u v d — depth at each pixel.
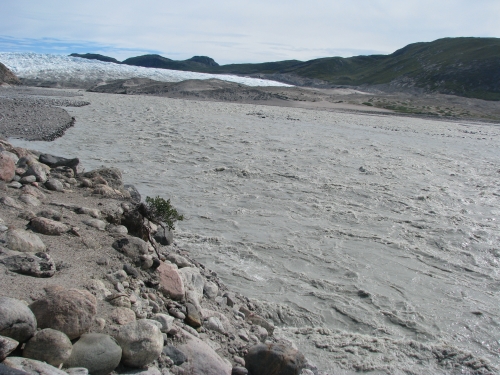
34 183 7.24
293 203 12.02
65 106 31.61
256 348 4.42
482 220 11.38
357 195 13.05
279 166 16.17
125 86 60.88
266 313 6.45
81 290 3.81
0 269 4.12
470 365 5.64
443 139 27.00
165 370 3.76
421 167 17.50
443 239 9.93
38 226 5.36
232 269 7.84
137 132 21.80
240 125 26.69
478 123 43.91
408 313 6.82
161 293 5.00
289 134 24.12
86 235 5.56
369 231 10.23
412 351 5.85
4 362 2.88
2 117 21.83
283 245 9.12
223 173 14.84
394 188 14.01
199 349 4.20
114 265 5.01
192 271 5.97
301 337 5.98
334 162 17.36
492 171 17.45
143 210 6.56
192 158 16.80
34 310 3.55
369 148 21.16
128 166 15.16
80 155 16.27
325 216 11.10
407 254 9.05
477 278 8.20
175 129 23.30
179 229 9.66
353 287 7.53
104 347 3.46
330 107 49.91
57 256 4.86
